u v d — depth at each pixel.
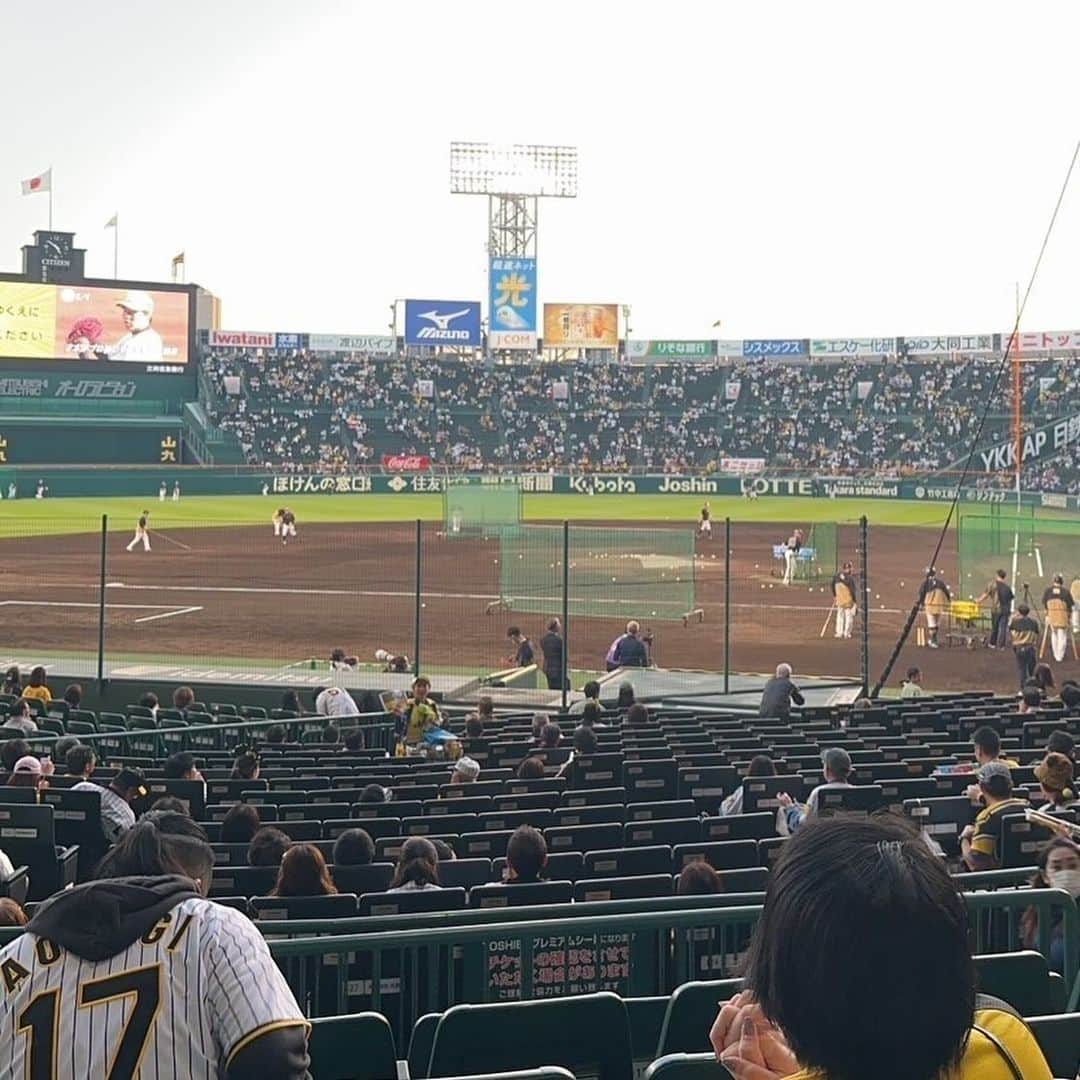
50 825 12.01
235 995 3.10
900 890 2.24
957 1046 2.25
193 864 4.34
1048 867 7.77
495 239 99.38
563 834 11.89
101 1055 3.02
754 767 13.82
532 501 74.38
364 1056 5.21
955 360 91.69
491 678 29.25
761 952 2.34
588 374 96.19
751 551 53.53
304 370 93.25
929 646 35.75
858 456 87.12
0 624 37.12
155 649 33.72
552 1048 5.27
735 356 96.50
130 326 79.44
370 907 8.90
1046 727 18.86
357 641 35.53
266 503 71.75
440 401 92.81
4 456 77.88
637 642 30.98
